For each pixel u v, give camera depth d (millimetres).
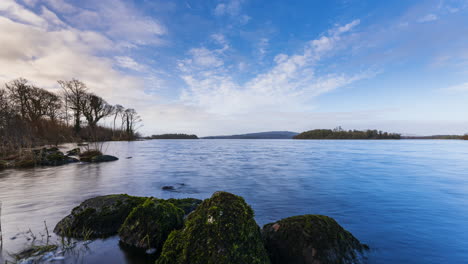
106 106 55406
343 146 41094
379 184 8469
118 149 29969
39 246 3393
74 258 3086
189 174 10891
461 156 20391
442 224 4559
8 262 2918
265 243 3262
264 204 5980
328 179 9500
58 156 15422
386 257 3305
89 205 4398
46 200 6211
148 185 8375
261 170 12180
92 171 11742
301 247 2980
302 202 6152
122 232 3742
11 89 35531
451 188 7797
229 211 2996
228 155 22438
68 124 44188
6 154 15969
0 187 7887
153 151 27734
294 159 18281
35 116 36188
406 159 17953
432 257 3305
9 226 4273
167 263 2750
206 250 2641
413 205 5848
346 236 3270
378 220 4805
